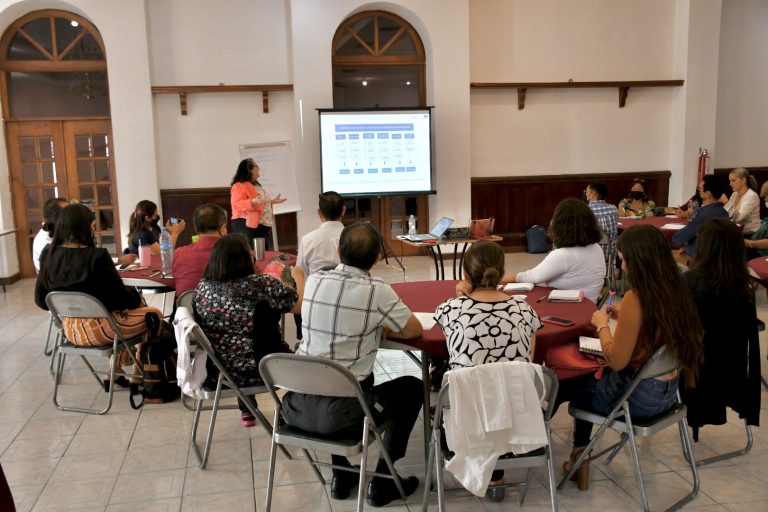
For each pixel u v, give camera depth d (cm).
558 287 312
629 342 220
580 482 256
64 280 328
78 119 736
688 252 498
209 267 270
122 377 390
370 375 241
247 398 268
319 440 223
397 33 795
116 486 269
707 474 268
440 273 714
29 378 407
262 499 257
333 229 384
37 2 696
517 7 812
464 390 195
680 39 841
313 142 761
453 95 785
